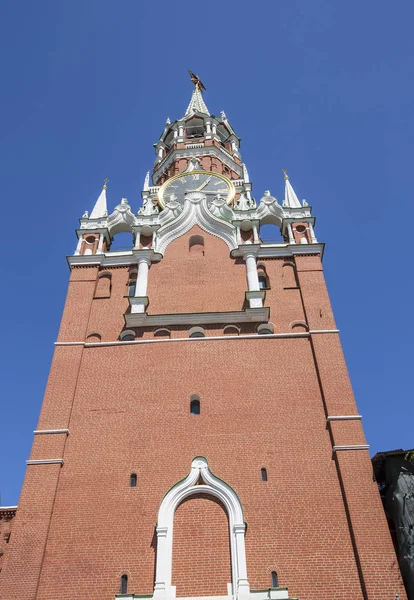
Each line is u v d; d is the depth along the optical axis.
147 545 24.55
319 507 25.34
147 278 37.50
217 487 26.11
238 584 22.92
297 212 42.28
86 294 36.41
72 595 23.25
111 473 27.03
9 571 23.73
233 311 34.09
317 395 29.70
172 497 25.84
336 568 23.45
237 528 24.62
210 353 32.00
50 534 25.09
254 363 31.41
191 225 41.53
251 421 28.67
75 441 28.41
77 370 31.56
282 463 26.92
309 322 33.50
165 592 22.83
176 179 49.62
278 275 37.44
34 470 27.11
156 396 30.08
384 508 25.94
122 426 28.86
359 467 26.33
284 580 23.25
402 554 23.72
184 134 63.31
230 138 64.38
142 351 32.41
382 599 22.20
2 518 26.70
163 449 27.73
